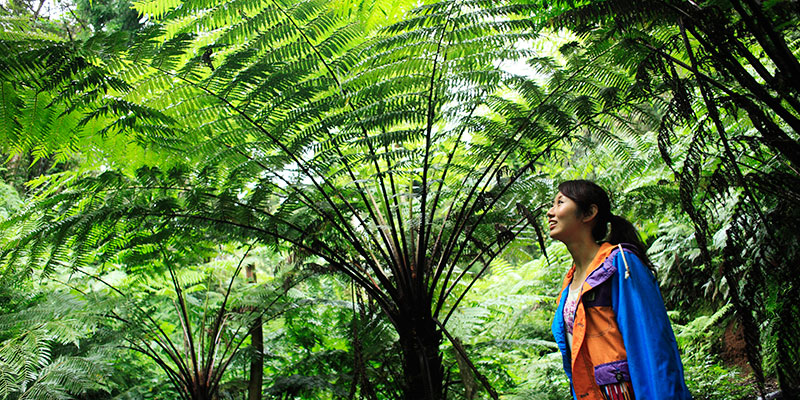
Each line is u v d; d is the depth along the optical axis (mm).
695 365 3092
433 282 2045
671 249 2988
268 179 2146
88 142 2061
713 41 1085
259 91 1996
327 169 2242
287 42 2299
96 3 5578
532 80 2047
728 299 2568
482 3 1898
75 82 1682
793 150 1026
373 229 2219
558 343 1306
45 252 2320
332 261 2127
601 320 1133
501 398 2250
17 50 1580
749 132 1952
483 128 2072
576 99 1939
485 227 2434
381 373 2252
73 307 2633
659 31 1679
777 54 1004
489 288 3695
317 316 3355
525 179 2244
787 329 1153
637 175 2562
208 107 2059
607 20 1474
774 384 2455
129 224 2285
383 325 2580
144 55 1751
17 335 2479
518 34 1976
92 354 2555
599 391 1127
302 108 2119
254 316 2762
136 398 2846
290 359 3537
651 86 1649
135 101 1939
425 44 2029
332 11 2066
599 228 1305
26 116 1803
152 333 2752
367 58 2162
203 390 2578
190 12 1997
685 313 3727
